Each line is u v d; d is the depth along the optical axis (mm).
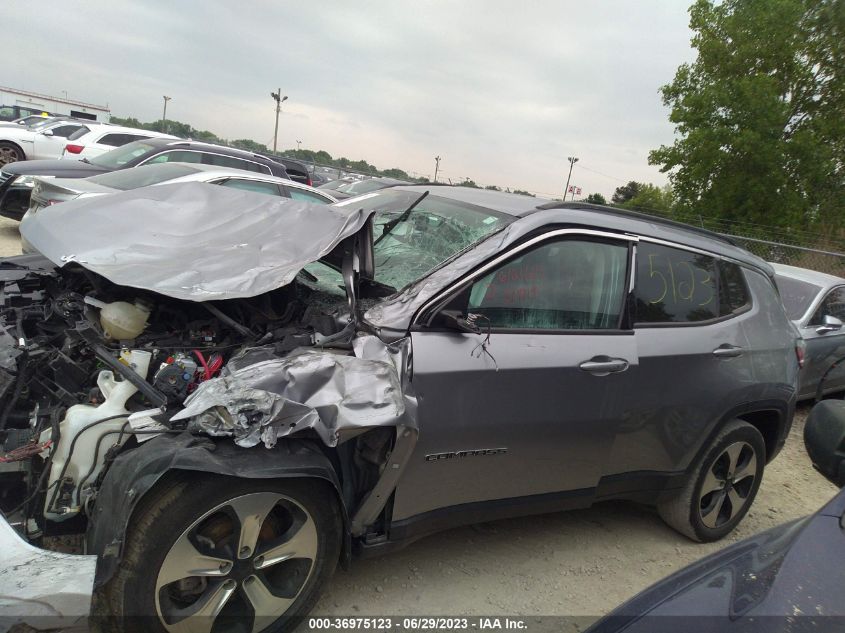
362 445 2641
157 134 16328
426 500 2816
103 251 3109
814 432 2248
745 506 4164
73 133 15773
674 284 3652
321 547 2582
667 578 1938
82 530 2439
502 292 3008
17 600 1983
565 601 3250
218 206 3914
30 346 2686
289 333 2900
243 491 2314
